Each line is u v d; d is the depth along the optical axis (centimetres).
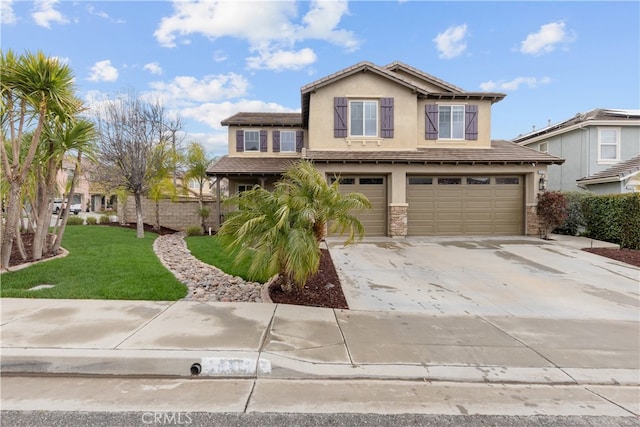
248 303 576
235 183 1848
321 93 1439
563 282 754
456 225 1394
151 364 361
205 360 363
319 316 525
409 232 1386
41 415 284
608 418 300
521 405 317
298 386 343
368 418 291
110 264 804
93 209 4697
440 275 803
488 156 1359
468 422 289
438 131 1510
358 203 618
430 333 471
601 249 1102
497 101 1536
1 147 730
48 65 743
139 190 1436
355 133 1458
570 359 404
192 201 1948
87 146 901
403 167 1343
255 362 365
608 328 505
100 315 492
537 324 517
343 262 920
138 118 1483
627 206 1152
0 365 356
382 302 611
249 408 302
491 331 485
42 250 905
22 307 520
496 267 879
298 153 1958
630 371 381
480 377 363
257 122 1933
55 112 816
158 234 1623
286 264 587
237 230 593
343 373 363
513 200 1397
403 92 1452
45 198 865
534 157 1344
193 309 533
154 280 685
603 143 1766
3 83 712
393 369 370
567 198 1353
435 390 340
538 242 1228
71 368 357
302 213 563
